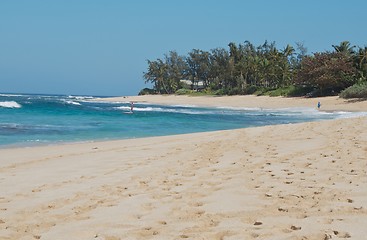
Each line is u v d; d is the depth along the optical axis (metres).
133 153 10.80
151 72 129.12
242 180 6.74
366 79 61.28
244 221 4.52
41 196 6.11
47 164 9.36
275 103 60.28
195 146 11.73
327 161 8.16
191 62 124.06
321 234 3.86
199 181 6.86
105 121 27.45
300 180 6.54
